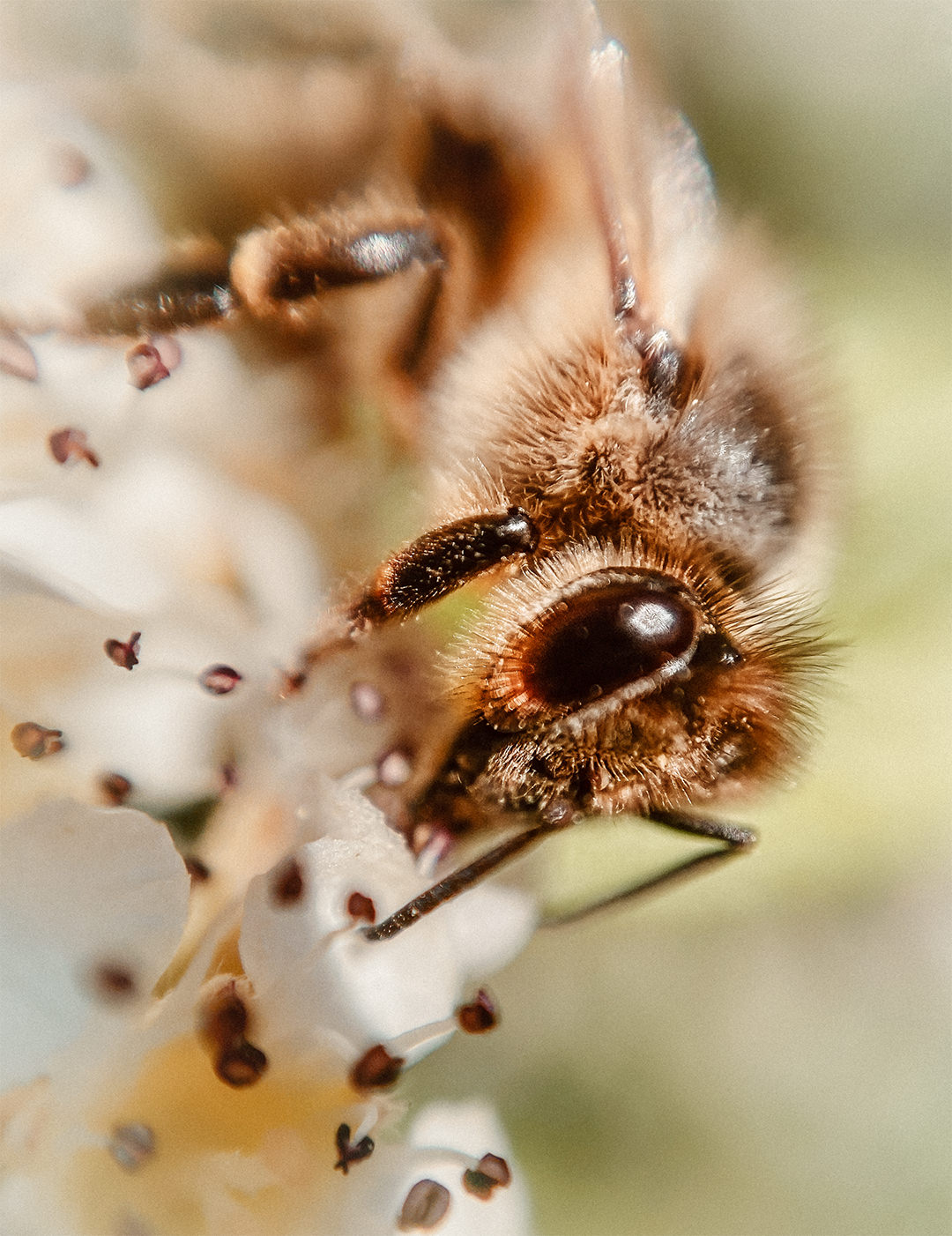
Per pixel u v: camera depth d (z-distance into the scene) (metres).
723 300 0.06
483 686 0.06
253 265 0.06
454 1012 0.06
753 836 0.06
